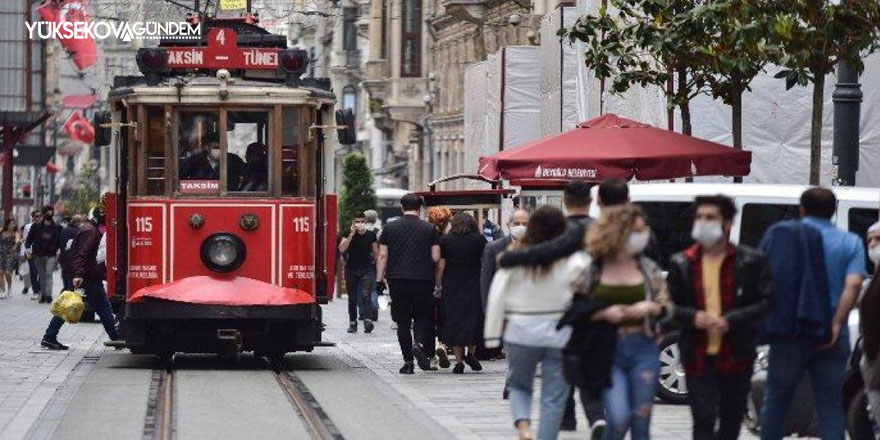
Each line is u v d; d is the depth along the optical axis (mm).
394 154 196750
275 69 48281
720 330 25812
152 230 47125
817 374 27828
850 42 42688
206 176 47312
